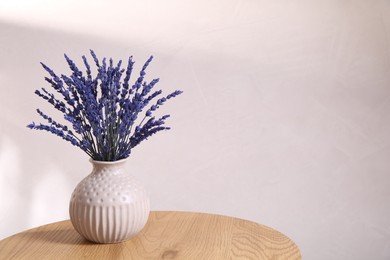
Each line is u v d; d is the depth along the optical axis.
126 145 1.53
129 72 1.51
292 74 2.40
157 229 1.64
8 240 1.56
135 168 2.46
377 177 2.43
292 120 2.42
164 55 2.40
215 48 2.39
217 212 2.47
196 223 1.70
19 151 2.44
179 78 2.41
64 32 2.39
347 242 2.47
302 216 2.46
